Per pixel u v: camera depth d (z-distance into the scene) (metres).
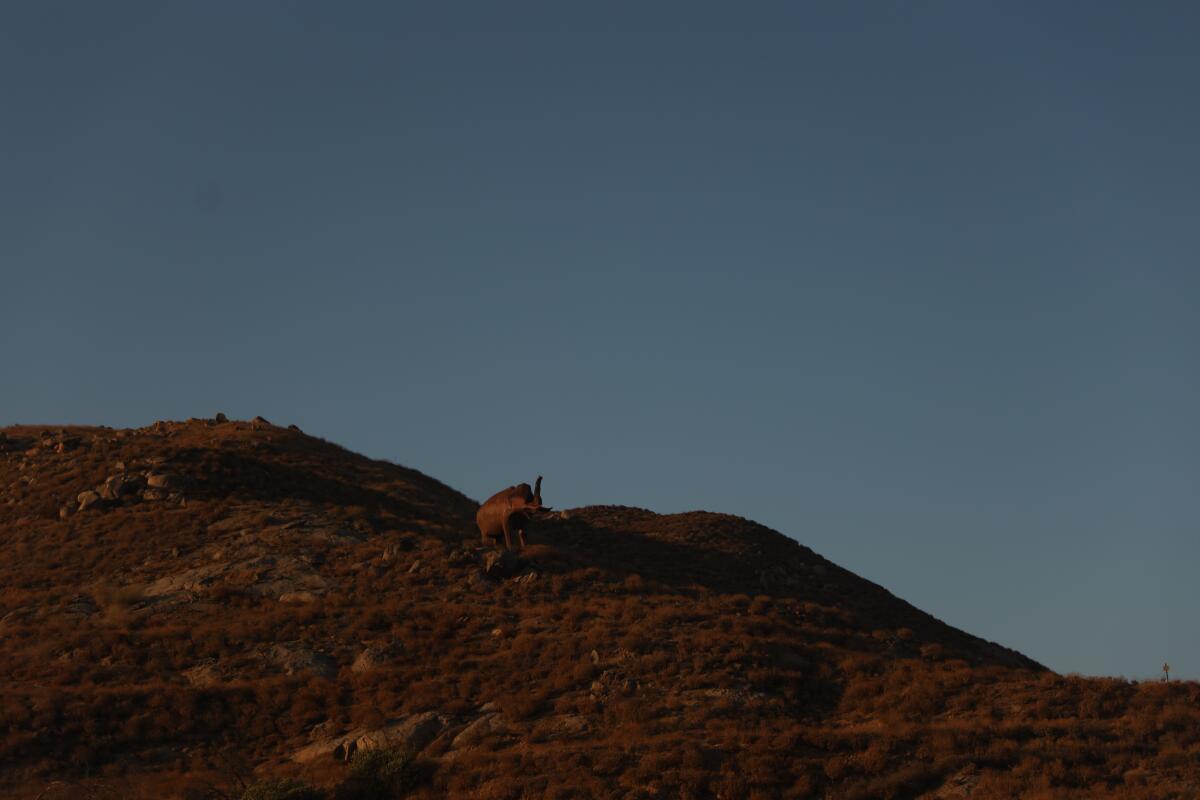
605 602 45.44
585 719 35.25
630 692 36.88
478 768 31.83
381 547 50.06
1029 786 29.61
